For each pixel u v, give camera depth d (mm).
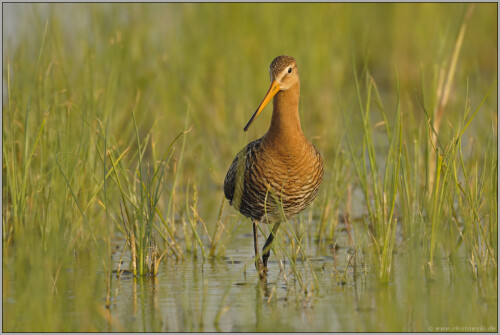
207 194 29906
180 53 35406
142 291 19172
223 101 34688
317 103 37781
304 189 21031
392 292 18594
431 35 44000
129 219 20406
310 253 22578
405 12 46469
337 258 21922
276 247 22938
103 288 19344
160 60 33562
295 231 24594
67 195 21609
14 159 22078
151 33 35156
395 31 46406
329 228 24812
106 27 32875
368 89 22141
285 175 20625
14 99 23953
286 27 38938
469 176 22141
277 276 20453
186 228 23422
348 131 24078
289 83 20562
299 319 16984
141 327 16625
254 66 37062
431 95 25266
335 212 24312
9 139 22625
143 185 20547
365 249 21875
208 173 31594
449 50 29516
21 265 19594
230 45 36531
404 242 21891
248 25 38156
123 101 31703
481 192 20453
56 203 21297
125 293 18984
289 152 20453
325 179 28500
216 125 33875
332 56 40094
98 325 16719
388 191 22719
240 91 35312
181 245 23578
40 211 22516
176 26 36469
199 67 35031
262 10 38688
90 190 23141
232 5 38062
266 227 25891
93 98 25422
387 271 19391
